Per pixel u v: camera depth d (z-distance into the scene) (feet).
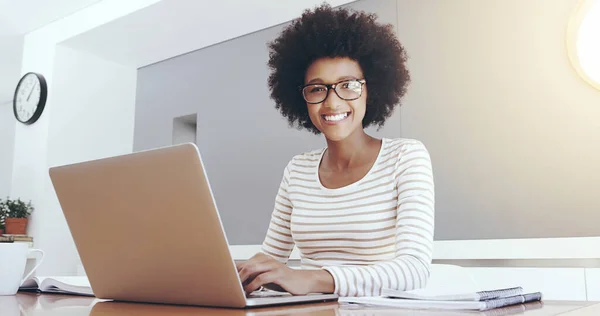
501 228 7.76
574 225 7.16
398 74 4.94
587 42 7.29
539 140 7.60
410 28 9.04
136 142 13.04
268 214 10.36
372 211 3.90
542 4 7.81
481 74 8.24
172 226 2.33
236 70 11.32
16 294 3.24
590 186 7.11
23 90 12.39
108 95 12.76
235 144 11.10
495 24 8.21
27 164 12.05
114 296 2.81
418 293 2.59
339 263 4.02
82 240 2.79
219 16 10.26
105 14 10.77
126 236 2.55
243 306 2.26
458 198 8.20
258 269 2.67
